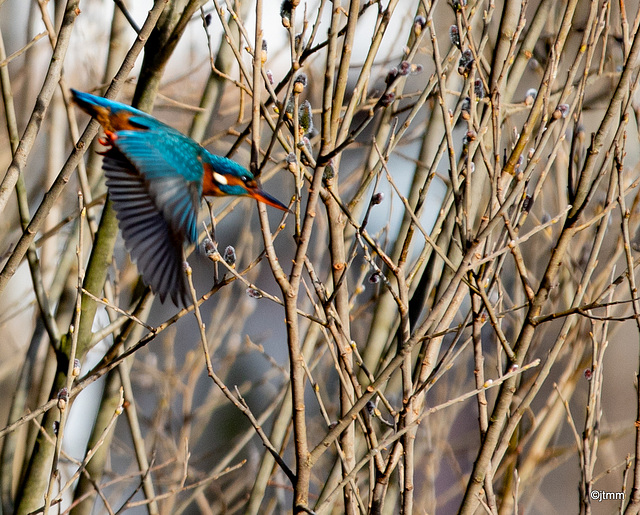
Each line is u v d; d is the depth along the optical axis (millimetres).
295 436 6449
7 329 14258
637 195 9219
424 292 8867
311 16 11945
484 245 7355
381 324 9500
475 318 6969
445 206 7551
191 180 7188
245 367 19922
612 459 12734
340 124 7285
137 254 6793
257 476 9805
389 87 5668
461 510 7004
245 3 10391
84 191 9461
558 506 17016
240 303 14094
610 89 10977
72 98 7371
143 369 14656
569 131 10227
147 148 7168
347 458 7191
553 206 11273
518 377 10203
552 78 6895
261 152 9000
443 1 13000
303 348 9594
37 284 9203
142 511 15758
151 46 9398
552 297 10359
